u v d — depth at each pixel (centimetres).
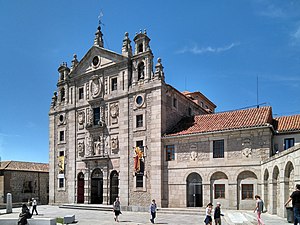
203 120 3850
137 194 3775
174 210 3316
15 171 5675
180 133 3616
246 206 3130
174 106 4078
